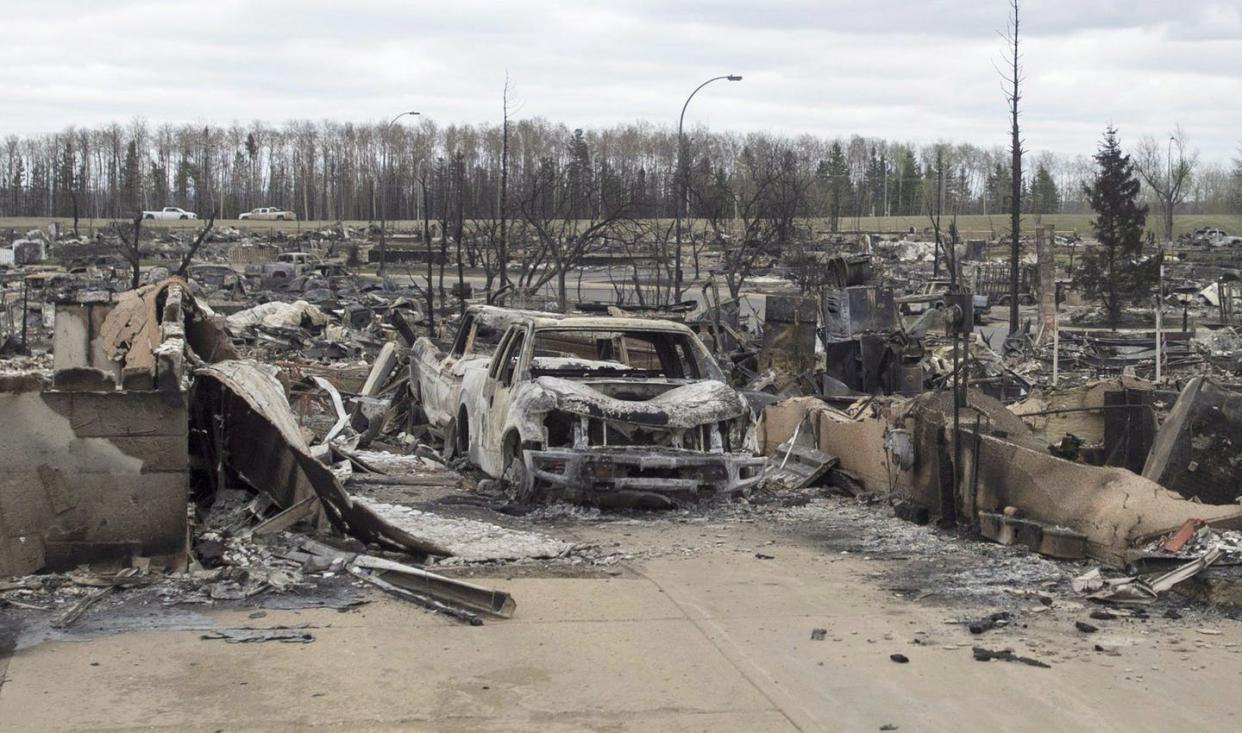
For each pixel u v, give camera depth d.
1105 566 8.77
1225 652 6.80
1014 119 37.53
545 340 15.07
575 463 10.88
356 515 8.83
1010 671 6.44
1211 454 9.70
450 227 58.50
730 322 29.36
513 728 5.46
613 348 14.98
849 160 146.88
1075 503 9.20
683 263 56.53
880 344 19.89
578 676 6.22
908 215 138.00
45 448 7.62
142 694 5.77
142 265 63.03
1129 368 28.14
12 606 7.10
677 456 11.06
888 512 11.23
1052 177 161.88
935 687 6.15
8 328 32.78
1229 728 5.60
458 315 37.38
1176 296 59.91
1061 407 12.39
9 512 7.55
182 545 7.85
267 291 49.97
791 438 13.85
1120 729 5.58
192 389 9.34
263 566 8.09
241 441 9.44
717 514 11.20
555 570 8.73
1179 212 141.62
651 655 6.62
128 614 7.06
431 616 7.29
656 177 80.81
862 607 7.78
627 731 5.45
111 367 8.69
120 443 7.72
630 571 8.76
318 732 5.35
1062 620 7.49
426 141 118.81
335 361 29.42
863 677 6.30
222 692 5.83
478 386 13.13
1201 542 8.27
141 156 140.38
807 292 39.59
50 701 5.64
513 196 48.81
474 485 12.36
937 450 10.55
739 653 6.70
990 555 9.33
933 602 7.94
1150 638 7.09
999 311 59.81
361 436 15.50
